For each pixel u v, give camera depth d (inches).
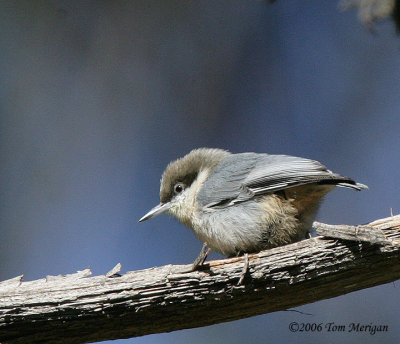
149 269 259.9
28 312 250.8
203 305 258.7
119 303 253.6
